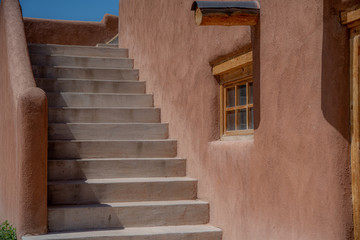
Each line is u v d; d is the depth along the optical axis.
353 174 2.84
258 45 3.81
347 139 2.88
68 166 5.20
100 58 7.76
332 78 2.92
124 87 7.11
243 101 4.43
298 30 3.25
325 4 2.97
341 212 2.86
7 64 5.85
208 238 4.49
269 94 3.64
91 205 4.77
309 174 3.12
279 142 3.50
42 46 7.80
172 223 4.79
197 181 5.16
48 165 5.13
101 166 5.29
